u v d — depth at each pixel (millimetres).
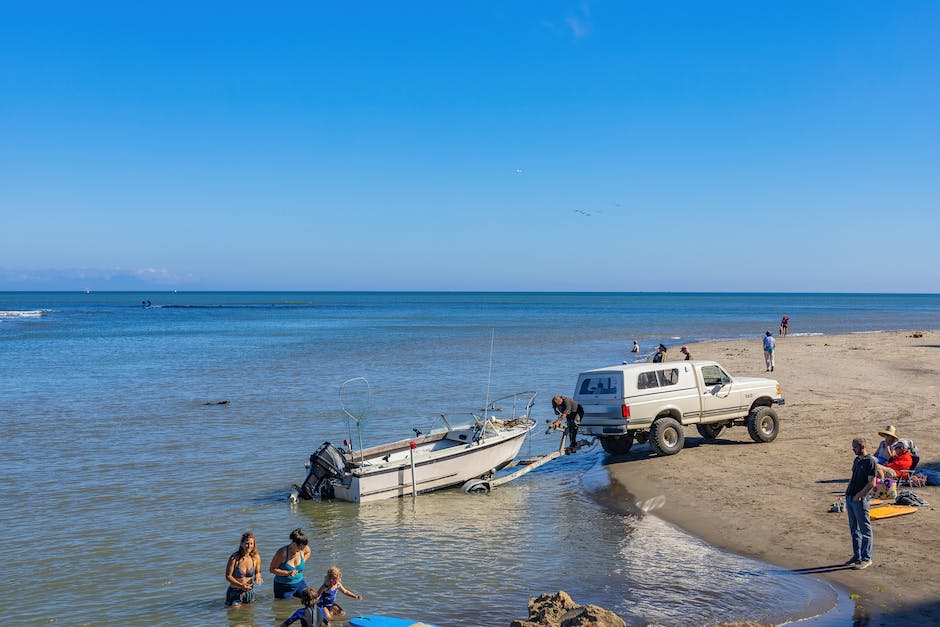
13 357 50531
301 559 10547
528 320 114250
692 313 148750
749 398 19172
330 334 78062
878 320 111000
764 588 10055
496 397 30078
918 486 13891
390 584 10773
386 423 24344
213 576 11383
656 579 10633
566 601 9281
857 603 9281
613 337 70750
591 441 19453
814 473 15836
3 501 15422
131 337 73500
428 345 60906
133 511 14766
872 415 22156
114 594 10656
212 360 47906
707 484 15430
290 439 22000
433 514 14469
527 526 13531
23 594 10633
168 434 22750
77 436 22469
